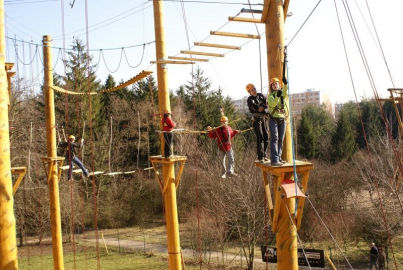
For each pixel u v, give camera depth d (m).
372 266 18.61
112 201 34.59
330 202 25.58
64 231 33.34
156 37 10.44
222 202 22.77
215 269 21.39
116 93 41.31
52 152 12.95
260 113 6.75
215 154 29.86
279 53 6.27
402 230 19.22
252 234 21.80
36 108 32.91
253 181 22.83
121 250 26.55
